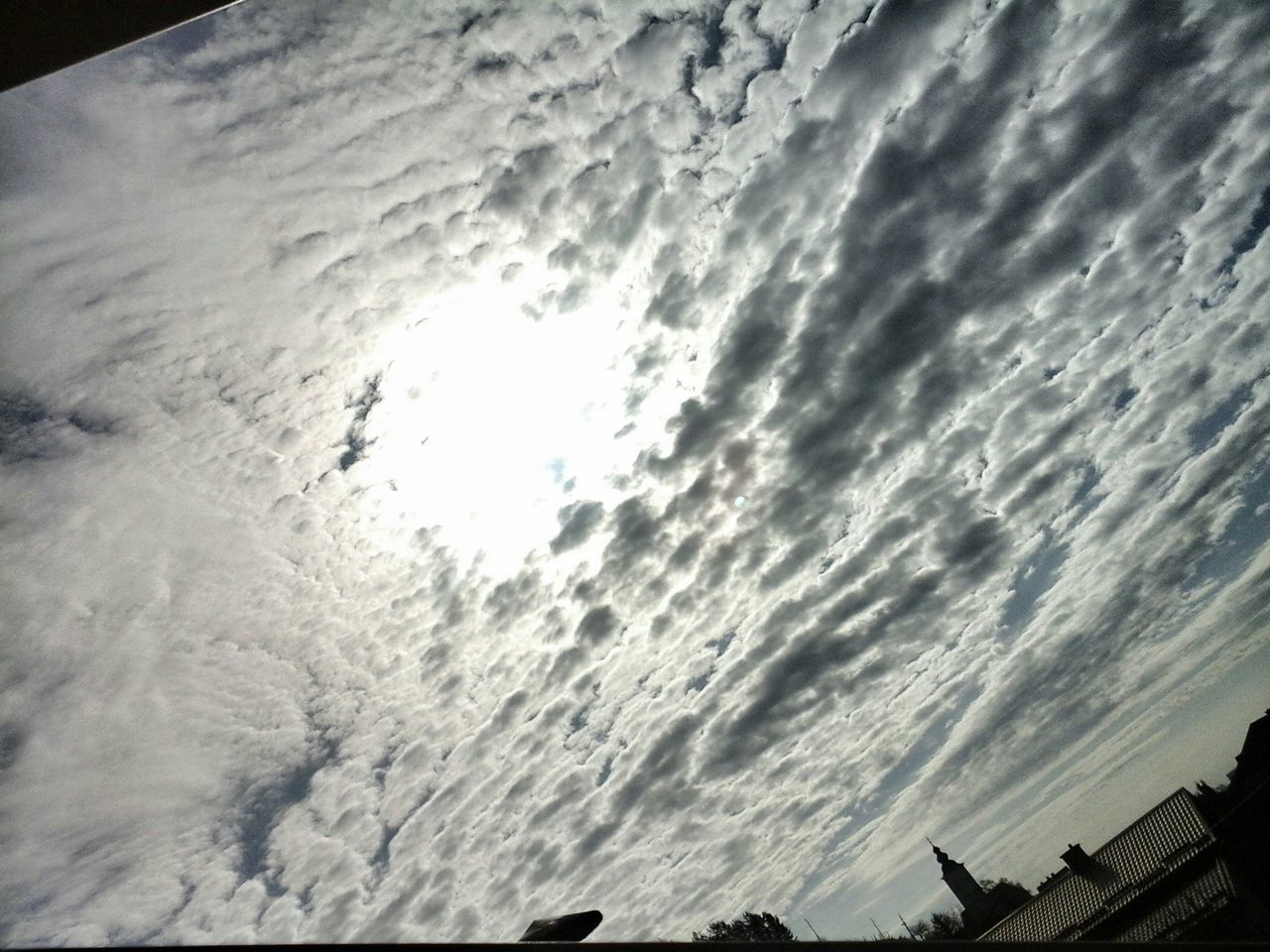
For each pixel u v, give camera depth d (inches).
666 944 41.4
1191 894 868.6
